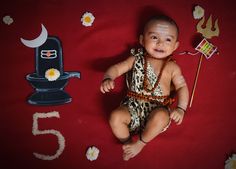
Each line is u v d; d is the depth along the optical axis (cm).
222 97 184
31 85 176
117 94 180
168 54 168
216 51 186
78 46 181
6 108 173
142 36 173
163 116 158
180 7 188
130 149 164
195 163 177
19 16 181
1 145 170
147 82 167
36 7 182
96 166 172
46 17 182
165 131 178
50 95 176
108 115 178
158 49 165
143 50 176
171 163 176
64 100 177
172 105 179
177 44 171
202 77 185
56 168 170
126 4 187
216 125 181
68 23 183
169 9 188
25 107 174
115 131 162
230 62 187
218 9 190
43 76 177
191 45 186
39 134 172
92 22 184
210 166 177
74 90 178
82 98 178
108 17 185
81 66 181
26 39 179
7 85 175
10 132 171
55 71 176
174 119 163
